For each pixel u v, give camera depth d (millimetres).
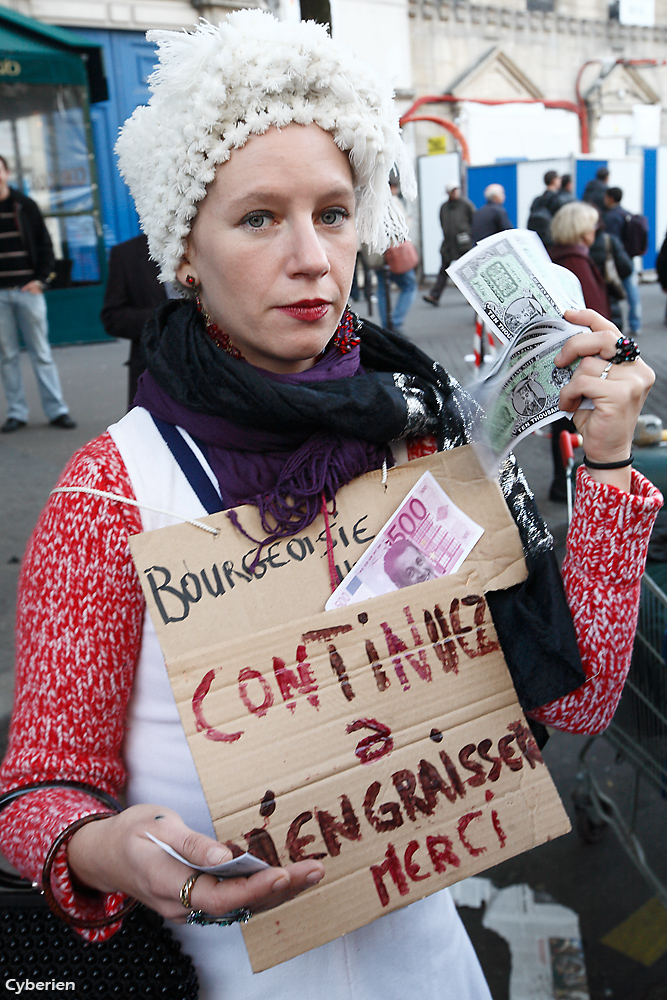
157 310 1061
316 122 916
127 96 12266
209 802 858
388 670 949
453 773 963
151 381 987
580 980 2104
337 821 904
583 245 4906
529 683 1010
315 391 948
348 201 955
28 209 6316
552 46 18469
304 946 890
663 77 20578
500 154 17969
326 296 940
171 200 937
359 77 929
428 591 981
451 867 947
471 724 982
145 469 939
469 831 960
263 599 923
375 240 1086
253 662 895
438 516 1018
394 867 924
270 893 764
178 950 1020
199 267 974
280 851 877
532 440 6148
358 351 1073
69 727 892
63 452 6039
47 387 6652
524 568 1047
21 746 893
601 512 1002
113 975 1021
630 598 1034
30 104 9578
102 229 10422
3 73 9234
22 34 9336
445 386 1057
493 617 1037
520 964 2162
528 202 15562
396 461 1052
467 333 10242
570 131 19078
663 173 17188
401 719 947
